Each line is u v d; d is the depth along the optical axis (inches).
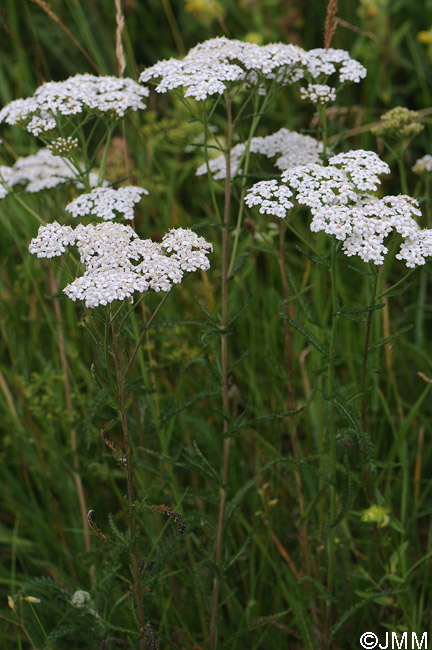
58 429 32.0
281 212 24.8
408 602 28.3
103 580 26.8
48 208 30.8
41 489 31.1
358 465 27.1
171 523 28.4
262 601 29.4
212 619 27.1
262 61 26.8
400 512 30.3
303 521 27.8
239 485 30.7
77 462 30.3
